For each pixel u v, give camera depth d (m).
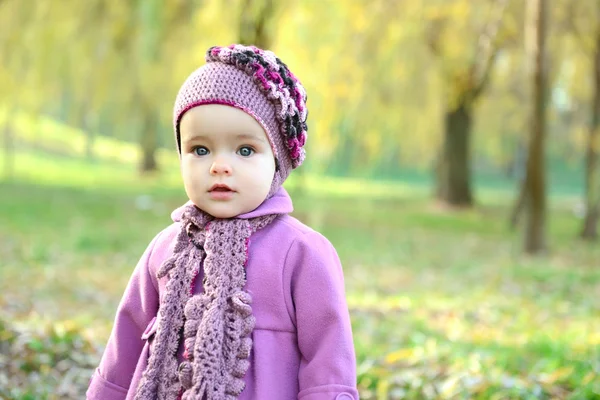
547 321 7.12
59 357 4.37
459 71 13.88
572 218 19.41
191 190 1.90
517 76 17.36
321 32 8.91
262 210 1.93
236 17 8.09
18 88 13.33
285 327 1.88
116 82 14.50
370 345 5.47
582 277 9.58
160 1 10.88
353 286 8.90
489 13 12.25
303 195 11.52
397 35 11.48
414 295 8.38
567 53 14.92
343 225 14.83
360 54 10.78
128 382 2.06
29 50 12.63
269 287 1.87
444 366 4.69
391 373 4.48
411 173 34.81
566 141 21.72
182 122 1.90
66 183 20.23
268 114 1.88
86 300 7.11
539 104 11.30
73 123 16.52
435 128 15.42
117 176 23.62
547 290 8.88
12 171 21.89
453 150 19.31
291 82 1.93
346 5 9.79
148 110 16.83
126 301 2.08
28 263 8.76
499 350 5.38
